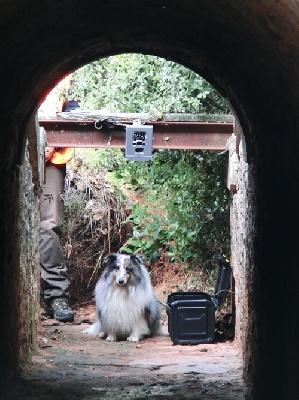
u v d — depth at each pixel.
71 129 7.09
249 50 4.80
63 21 5.20
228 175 7.21
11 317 5.68
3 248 5.45
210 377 6.07
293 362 4.47
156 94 8.11
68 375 6.04
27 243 6.37
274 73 4.53
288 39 3.88
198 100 7.74
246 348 6.00
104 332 7.68
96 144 7.11
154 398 5.53
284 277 4.79
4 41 4.77
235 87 5.53
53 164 7.95
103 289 7.73
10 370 5.64
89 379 5.96
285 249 4.75
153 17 5.33
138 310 7.69
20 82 5.40
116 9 5.23
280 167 4.91
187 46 5.58
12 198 5.68
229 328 7.53
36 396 5.50
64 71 5.88
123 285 7.65
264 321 5.36
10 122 5.49
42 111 7.16
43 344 7.03
